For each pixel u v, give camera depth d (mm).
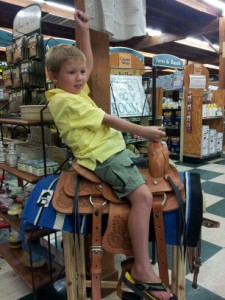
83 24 1365
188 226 1035
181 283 1215
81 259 1411
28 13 1859
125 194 1051
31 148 1863
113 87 2447
